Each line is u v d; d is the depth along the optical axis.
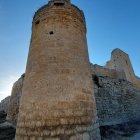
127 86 15.66
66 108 3.96
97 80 12.77
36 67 4.68
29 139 3.74
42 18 5.66
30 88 4.45
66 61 4.62
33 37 5.64
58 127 3.70
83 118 4.13
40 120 3.81
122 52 21.25
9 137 9.02
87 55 5.75
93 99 5.03
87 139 3.98
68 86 4.26
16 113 13.01
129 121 13.19
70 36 5.15
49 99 4.01
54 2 5.71
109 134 9.53
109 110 11.80
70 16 5.61
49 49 4.80
